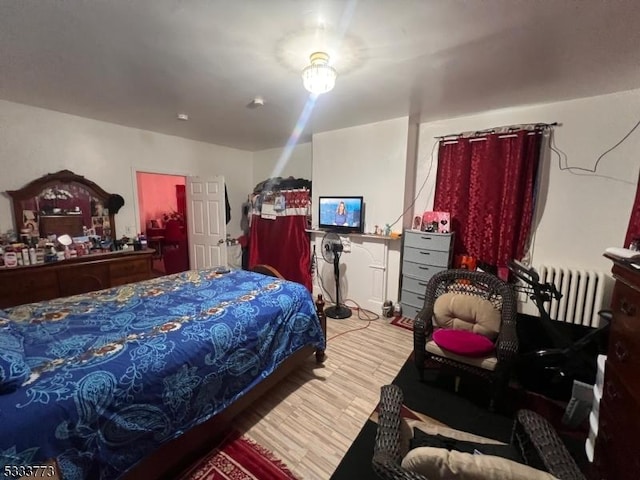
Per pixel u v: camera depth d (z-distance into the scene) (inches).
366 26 58.7
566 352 78.5
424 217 127.6
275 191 174.1
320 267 160.2
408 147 125.2
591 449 56.6
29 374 43.9
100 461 42.4
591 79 83.1
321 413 73.0
